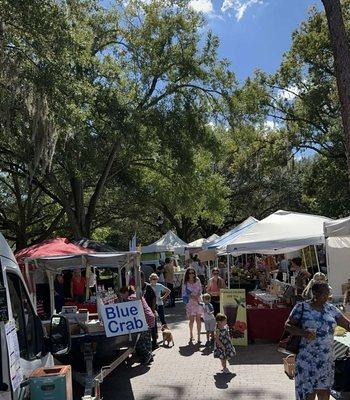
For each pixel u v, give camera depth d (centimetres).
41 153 1266
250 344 1256
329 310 593
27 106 1205
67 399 430
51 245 1175
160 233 5175
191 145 2492
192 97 2494
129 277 1260
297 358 591
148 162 2745
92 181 2816
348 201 3184
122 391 873
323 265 2238
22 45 1193
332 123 3100
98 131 2130
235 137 2647
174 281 2597
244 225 1838
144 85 2442
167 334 1300
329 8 862
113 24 2420
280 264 2183
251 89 2589
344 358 654
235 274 2281
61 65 1194
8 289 408
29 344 507
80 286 1459
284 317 1257
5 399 351
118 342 887
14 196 3500
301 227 1384
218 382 899
